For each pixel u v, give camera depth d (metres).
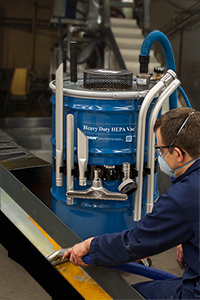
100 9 9.86
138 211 1.81
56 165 1.83
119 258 1.45
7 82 15.72
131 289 1.47
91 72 1.79
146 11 8.89
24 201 2.12
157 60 7.67
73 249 1.58
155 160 1.91
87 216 1.87
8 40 16.59
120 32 8.79
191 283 1.43
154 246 1.39
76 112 1.75
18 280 2.35
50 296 2.22
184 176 1.44
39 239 1.91
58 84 1.71
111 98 1.68
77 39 9.43
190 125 1.39
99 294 1.60
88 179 1.80
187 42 12.16
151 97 1.69
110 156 1.76
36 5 16.27
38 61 16.86
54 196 1.97
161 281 1.58
